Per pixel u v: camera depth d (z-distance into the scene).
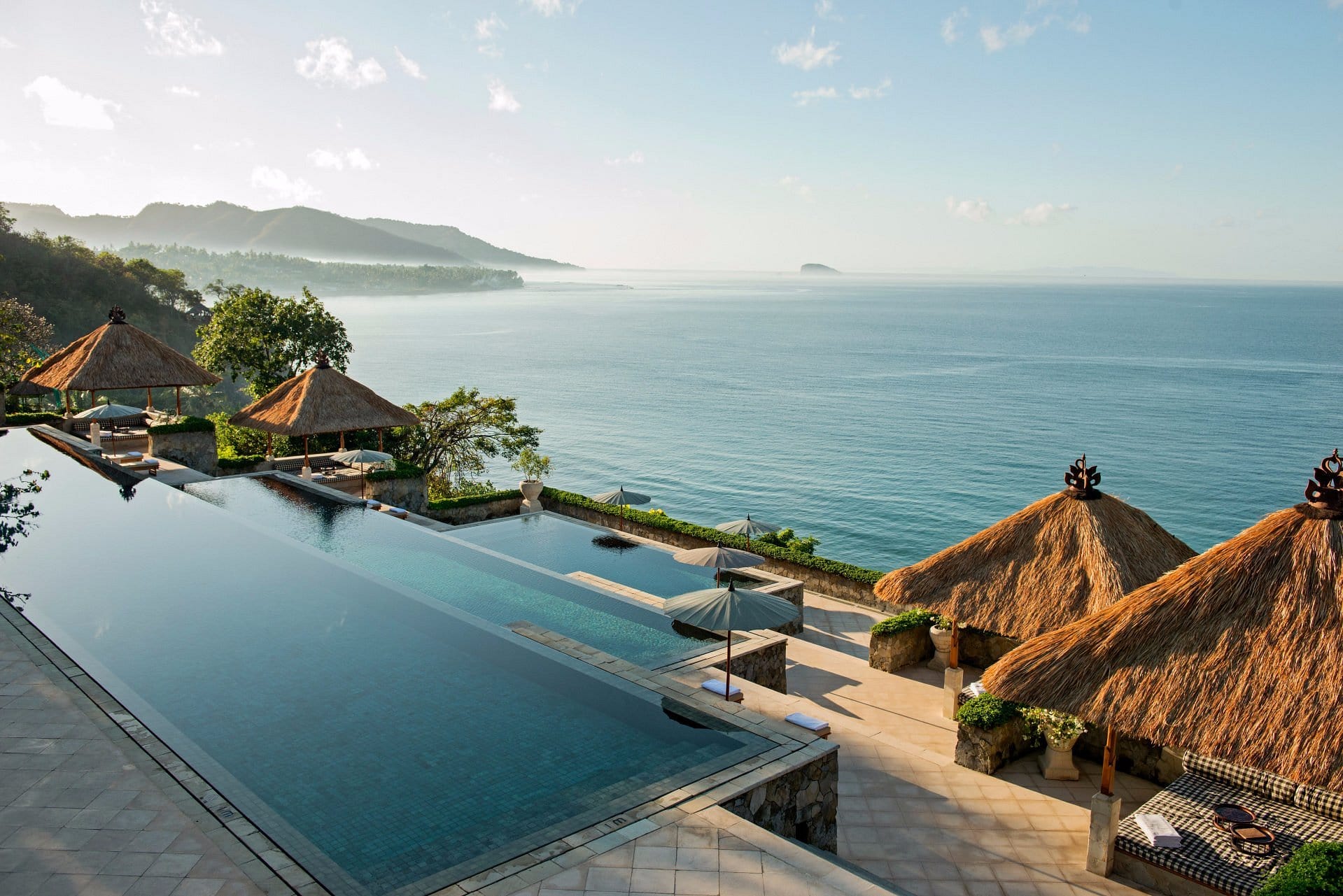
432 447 41.12
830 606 22.27
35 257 106.00
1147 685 9.37
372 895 7.39
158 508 22.75
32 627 12.55
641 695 11.73
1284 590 9.19
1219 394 105.56
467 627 14.84
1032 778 12.53
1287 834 10.13
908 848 10.59
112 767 8.68
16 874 6.93
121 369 30.34
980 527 55.47
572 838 7.82
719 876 7.23
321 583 17.23
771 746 9.80
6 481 25.03
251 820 8.00
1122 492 61.66
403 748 10.57
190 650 13.77
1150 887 9.95
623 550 24.64
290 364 43.09
